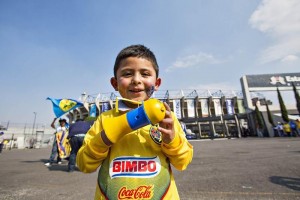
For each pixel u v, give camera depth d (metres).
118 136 0.78
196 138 29.14
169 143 0.85
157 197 0.81
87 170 0.89
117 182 0.82
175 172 4.45
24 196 3.00
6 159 9.52
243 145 11.56
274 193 2.71
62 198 2.87
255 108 25.75
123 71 1.06
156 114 0.72
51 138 34.03
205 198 2.62
